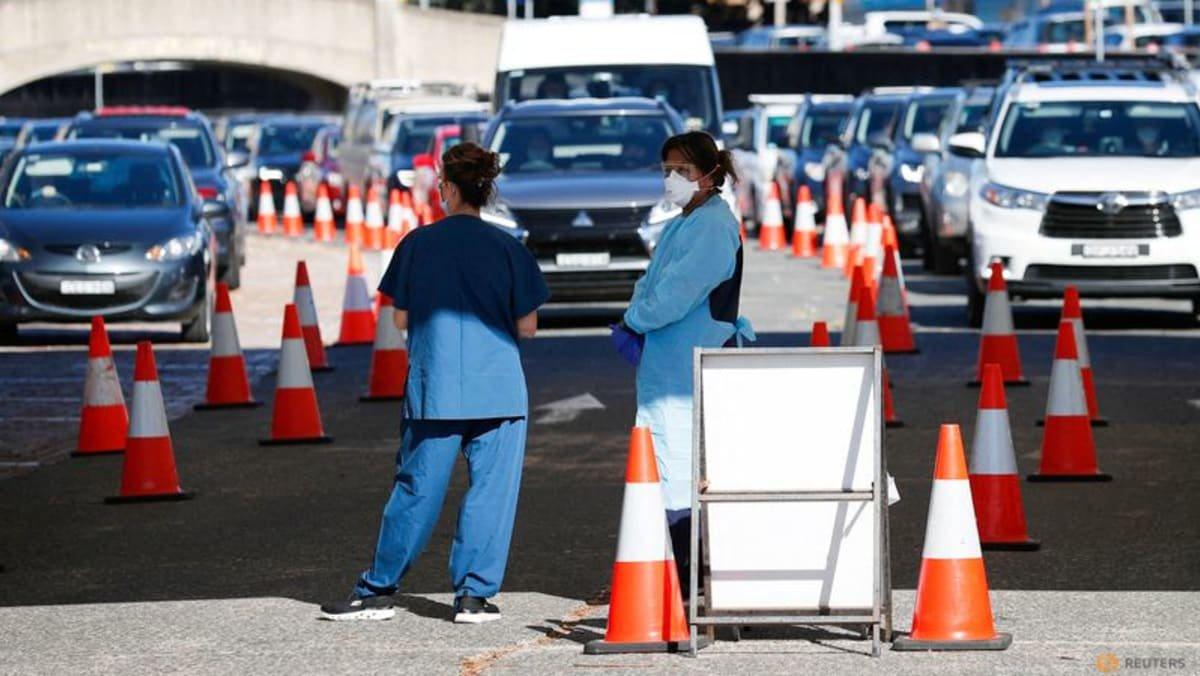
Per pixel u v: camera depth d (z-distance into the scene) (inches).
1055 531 903.1
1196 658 682.8
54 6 5777.6
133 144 1836.9
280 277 2454.5
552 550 880.3
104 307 1676.9
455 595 764.6
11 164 1801.2
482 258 742.5
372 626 749.3
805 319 1785.2
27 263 1672.0
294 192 3415.4
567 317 1870.1
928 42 4699.8
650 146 1883.6
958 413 1243.8
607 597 789.9
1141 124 1780.3
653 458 704.4
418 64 5944.9
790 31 4921.3
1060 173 1689.2
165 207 1768.0
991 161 1739.7
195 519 968.3
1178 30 4475.9
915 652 691.4
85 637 742.5
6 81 5762.8
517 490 756.0
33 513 992.9
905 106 2642.7
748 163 3225.9
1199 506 952.9
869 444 682.8
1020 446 1127.0
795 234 2625.5
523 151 1881.2
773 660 681.6
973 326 1727.4
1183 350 1533.0
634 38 2308.1
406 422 748.0
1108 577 812.0
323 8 5920.3
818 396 682.8
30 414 1334.9
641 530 700.0
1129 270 1669.5
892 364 1482.5
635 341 740.7
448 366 737.6
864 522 685.3
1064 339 1029.8
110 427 1167.0
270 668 691.4
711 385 684.7
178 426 1261.1
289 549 894.4
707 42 2316.7
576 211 1742.1
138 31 5821.9
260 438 1202.0
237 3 5885.8
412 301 745.0
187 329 1731.1
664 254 735.7
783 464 684.7
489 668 682.2
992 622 704.4
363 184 3447.3
